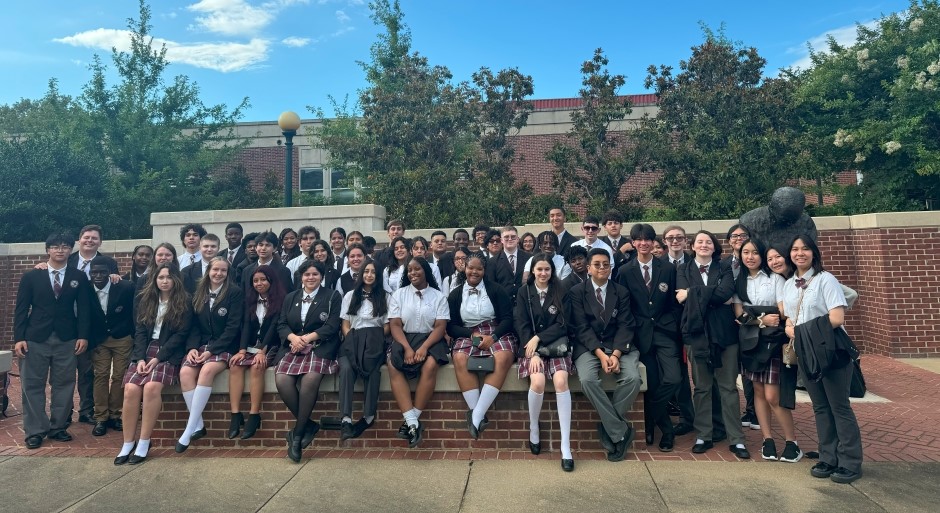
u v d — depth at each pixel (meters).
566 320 5.11
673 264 5.36
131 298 6.16
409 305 5.34
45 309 5.66
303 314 5.37
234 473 4.77
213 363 5.28
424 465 4.88
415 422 5.12
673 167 12.39
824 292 4.42
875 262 9.63
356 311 5.25
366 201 14.38
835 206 11.97
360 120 16.16
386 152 14.06
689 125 12.52
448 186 12.89
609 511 3.94
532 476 4.60
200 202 15.84
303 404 5.09
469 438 5.25
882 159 11.53
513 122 14.55
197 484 4.56
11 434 5.97
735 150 11.36
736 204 11.14
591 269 5.15
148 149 15.72
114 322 6.03
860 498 4.09
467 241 7.62
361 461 5.00
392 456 5.11
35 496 4.38
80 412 6.43
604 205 12.36
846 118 11.62
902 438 5.39
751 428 5.84
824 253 10.27
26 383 5.56
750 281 5.00
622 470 4.70
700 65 12.87
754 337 4.79
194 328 5.48
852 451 4.39
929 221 9.34
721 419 5.46
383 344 5.30
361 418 5.32
